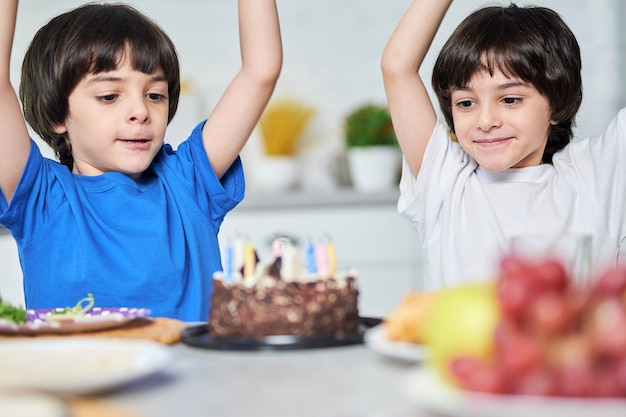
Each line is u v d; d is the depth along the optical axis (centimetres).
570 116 176
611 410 55
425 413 63
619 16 347
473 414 57
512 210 172
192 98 305
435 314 72
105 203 161
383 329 93
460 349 68
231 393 72
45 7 325
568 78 171
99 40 156
